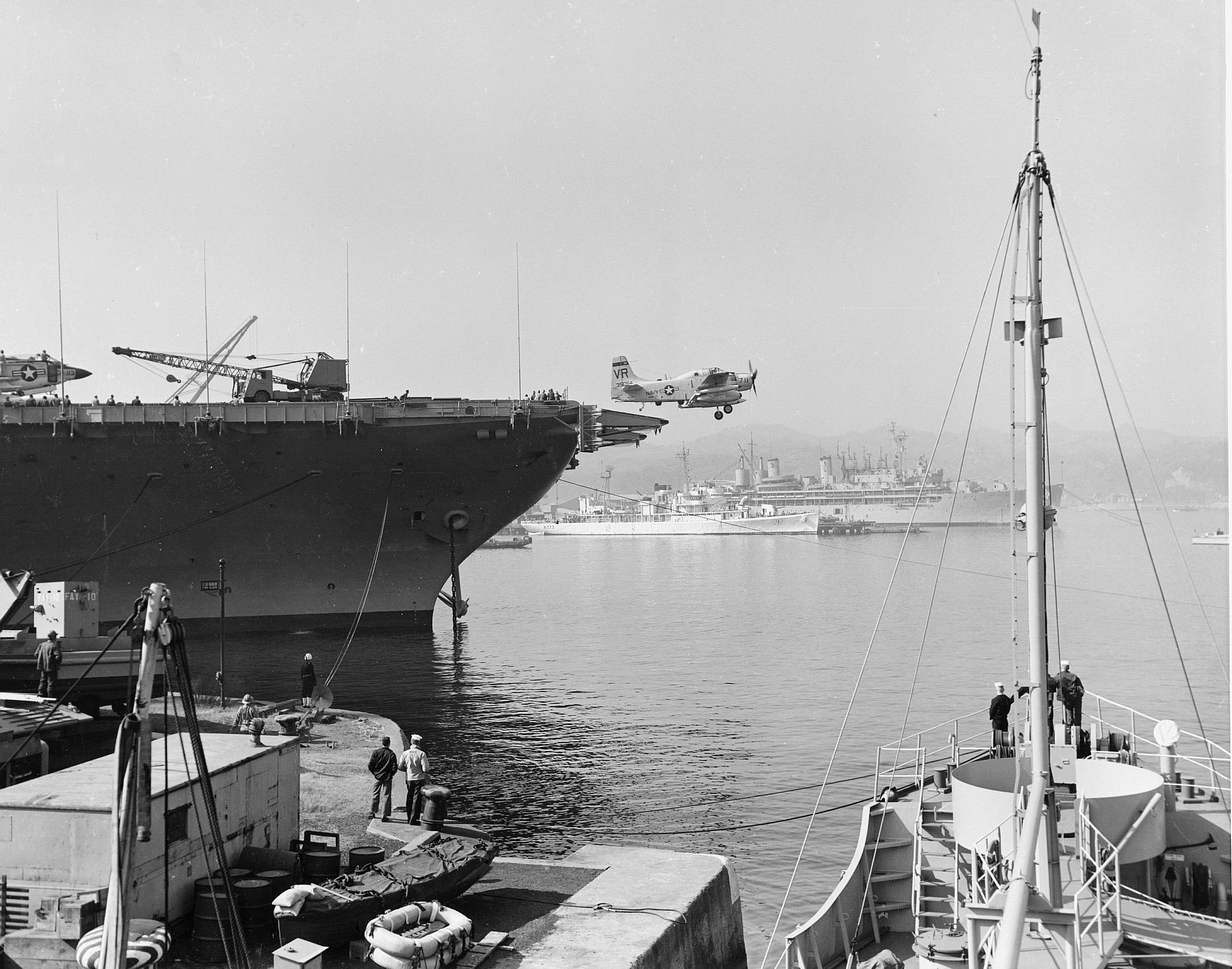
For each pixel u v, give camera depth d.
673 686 43.66
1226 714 34.19
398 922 12.15
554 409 48.84
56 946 11.25
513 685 43.47
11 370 49.50
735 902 16.23
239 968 11.75
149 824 8.38
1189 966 10.17
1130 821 11.70
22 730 19.31
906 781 20.83
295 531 48.50
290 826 15.51
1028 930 10.26
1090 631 59.78
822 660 52.53
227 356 50.09
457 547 50.97
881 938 14.86
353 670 44.78
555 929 13.24
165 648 9.07
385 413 46.31
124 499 45.56
